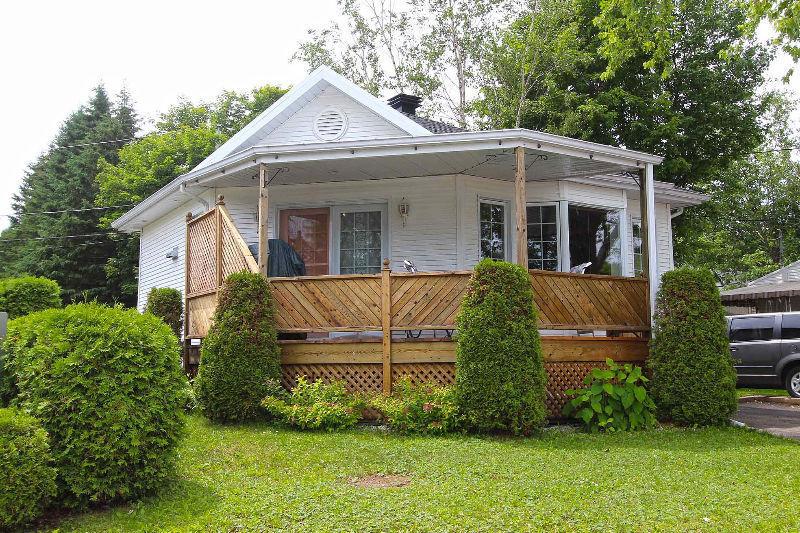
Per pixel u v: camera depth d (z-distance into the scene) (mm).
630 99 19922
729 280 39188
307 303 9000
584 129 20734
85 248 31672
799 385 13000
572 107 21188
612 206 13016
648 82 20562
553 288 8938
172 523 4328
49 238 31391
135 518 4441
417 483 5359
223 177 10789
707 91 20391
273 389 8289
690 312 8789
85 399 4652
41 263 31312
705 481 5539
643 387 8594
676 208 15203
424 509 4562
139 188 28328
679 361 8734
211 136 28781
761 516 4520
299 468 5922
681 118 20109
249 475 5641
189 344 10773
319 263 11812
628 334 10242
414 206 11578
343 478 5590
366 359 8836
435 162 10312
